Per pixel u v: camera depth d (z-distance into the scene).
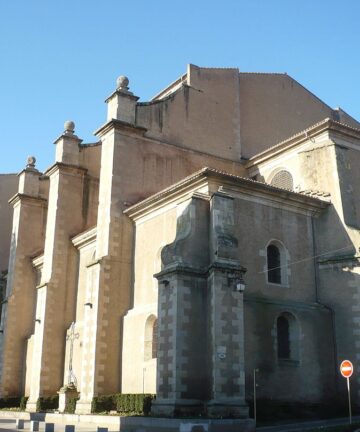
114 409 26.28
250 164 36.16
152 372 26.16
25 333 41.03
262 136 38.66
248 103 38.84
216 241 24.03
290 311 26.02
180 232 25.09
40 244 43.56
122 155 32.03
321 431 18.95
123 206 31.17
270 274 26.84
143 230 30.14
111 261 29.70
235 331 23.00
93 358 27.92
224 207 24.91
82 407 27.52
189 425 18.56
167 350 23.03
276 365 24.67
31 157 45.25
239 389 22.34
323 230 29.00
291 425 22.03
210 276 23.62
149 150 33.16
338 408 25.62
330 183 29.50
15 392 39.41
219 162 35.97
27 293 42.00
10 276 42.69
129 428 22.50
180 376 22.30
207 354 23.03
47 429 19.84
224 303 23.11
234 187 26.66
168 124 34.50
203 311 23.61
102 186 32.16
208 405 21.86
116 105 32.75
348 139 31.59
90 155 39.19
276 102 40.19
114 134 32.09
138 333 27.84
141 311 28.11
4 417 32.62
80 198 37.88
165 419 20.97
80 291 35.16
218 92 37.59
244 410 22.08
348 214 28.75
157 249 28.59
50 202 38.12
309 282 27.83
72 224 37.09
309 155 30.94
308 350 25.94
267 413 23.34
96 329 28.27
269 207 27.67
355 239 27.47
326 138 30.91
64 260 36.06
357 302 26.48
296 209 28.61
